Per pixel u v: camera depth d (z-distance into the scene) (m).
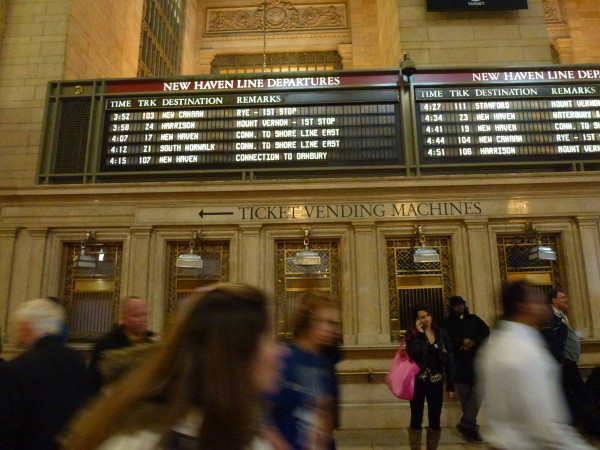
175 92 7.29
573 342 5.09
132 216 6.79
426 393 4.87
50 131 7.29
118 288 6.77
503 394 1.91
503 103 7.16
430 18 8.77
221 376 0.93
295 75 7.34
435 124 7.10
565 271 6.53
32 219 6.80
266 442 0.98
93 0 9.56
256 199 6.76
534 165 6.89
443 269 6.69
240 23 19.48
